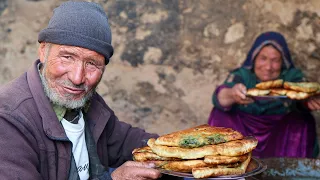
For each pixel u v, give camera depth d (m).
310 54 2.86
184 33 2.95
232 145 1.18
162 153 1.21
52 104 1.36
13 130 1.23
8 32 2.95
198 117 2.98
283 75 2.87
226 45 2.93
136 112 3.02
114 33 2.97
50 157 1.30
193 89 2.98
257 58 2.88
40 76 1.36
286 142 2.84
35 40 2.96
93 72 1.30
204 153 1.17
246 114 2.84
